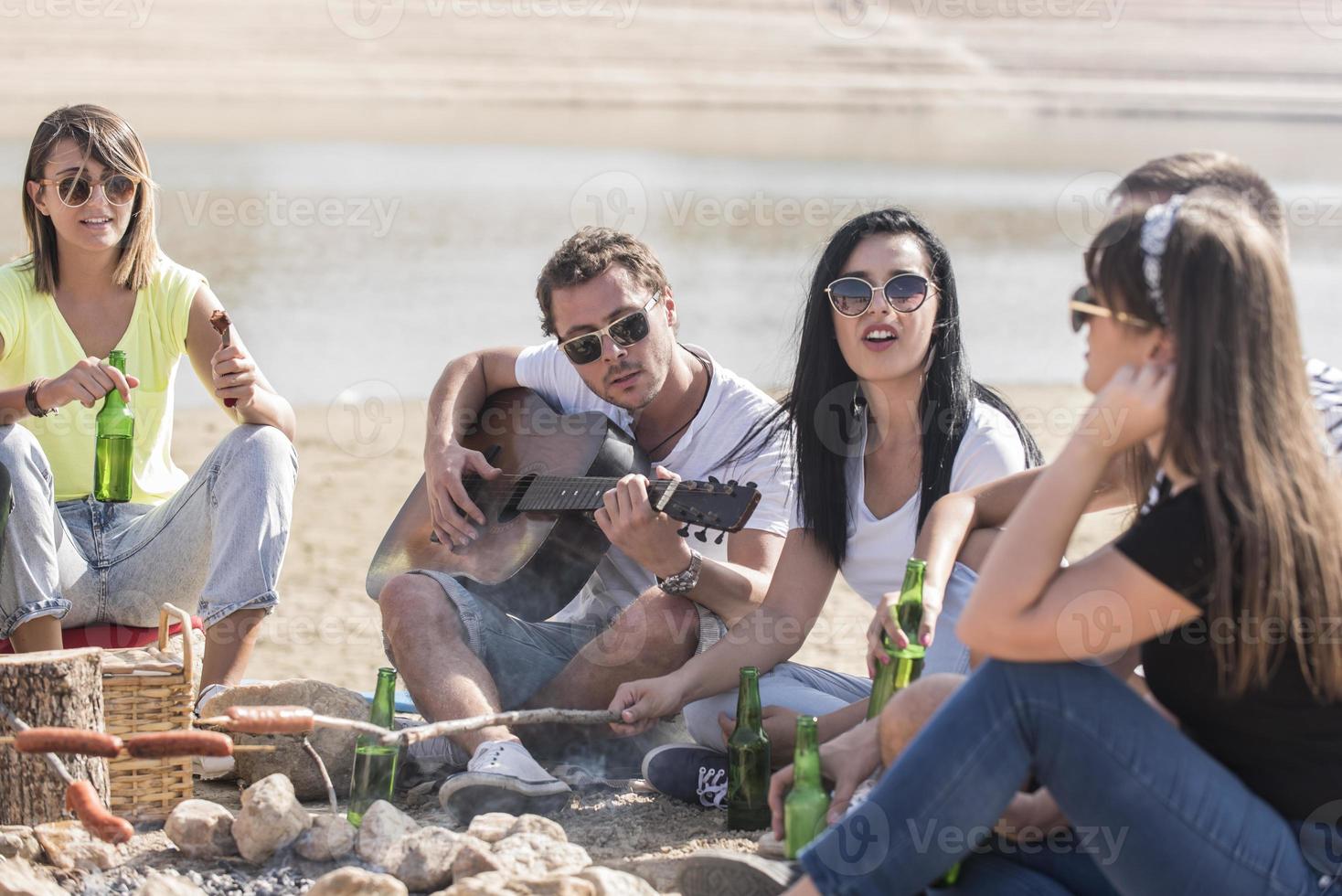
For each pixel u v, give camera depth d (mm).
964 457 4012
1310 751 2660
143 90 30875
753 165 24422
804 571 4164
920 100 36875
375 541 8352
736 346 12594
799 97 36719
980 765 2672
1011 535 2701
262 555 4434
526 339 12828
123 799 3912
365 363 12062
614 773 4430
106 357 4883
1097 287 2730
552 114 32062
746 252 17156
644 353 4395
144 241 4844
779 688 4117
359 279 14961
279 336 12711
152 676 3930
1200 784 2590
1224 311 2570
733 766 3893
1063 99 37125
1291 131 32469
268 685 4246
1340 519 2572
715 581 4172
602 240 4438
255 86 32562
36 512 4258
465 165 22875
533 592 4500
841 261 4023
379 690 3951
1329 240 18375
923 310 3945
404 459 10445
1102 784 2617
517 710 4246
